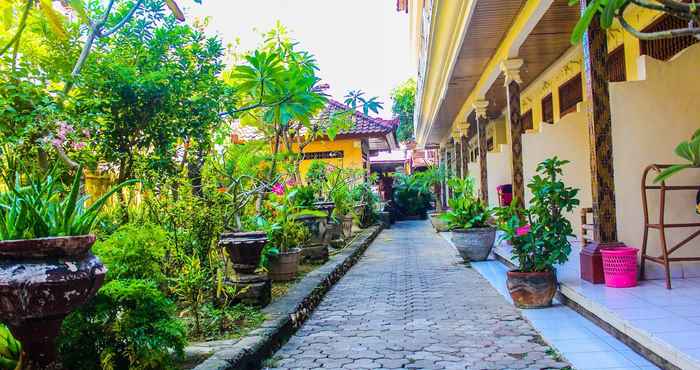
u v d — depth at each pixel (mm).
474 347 3939
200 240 4566
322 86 10938
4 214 2615
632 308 3877
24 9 3281
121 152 4555
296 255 6559
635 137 5012
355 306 5594
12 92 3344
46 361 2383
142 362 2789
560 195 4887
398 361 3678
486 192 11250
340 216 10773
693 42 5754
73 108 3908
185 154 5340
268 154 7754
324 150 16016
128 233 3424
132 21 4895
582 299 4402
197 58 5180
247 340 3693
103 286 2912
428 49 9977
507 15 6840
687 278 4816
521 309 4941
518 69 7727
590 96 4957
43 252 2266
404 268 8328
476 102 10992
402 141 31062
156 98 4480
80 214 2646
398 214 22328
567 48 8672
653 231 4977
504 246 8703
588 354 3514
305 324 4871
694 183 4961
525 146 8195
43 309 2225
